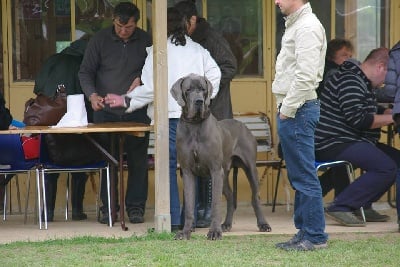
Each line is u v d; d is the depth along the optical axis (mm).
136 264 9492
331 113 12258
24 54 13852
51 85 12867
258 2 14227
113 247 10461
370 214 12555
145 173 12523
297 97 9414
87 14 13953
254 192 11734
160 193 11219
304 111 9594
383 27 14406
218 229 11023
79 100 12000
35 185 13680
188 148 10836
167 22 11500
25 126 12023
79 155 11945
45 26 13891
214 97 11695
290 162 9844
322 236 10164
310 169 9836
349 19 14352
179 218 11609
